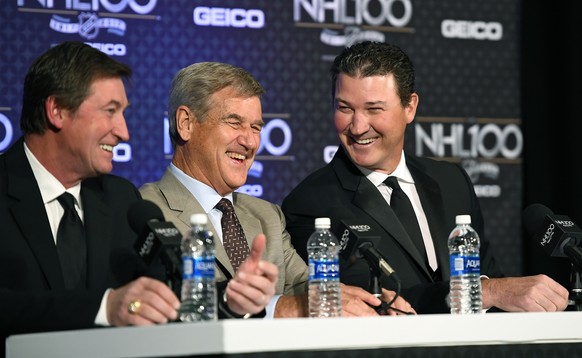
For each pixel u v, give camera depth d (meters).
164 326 7.45
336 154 12.66
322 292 9.69
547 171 17.05
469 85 16.84
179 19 15.58
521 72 17.11
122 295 8.33
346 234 9.76
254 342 7.22
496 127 16.94
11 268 9.33
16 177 9.64
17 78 14.80
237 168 11.32
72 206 9.80
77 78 9.52
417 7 16.69
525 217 10.77
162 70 15.45
